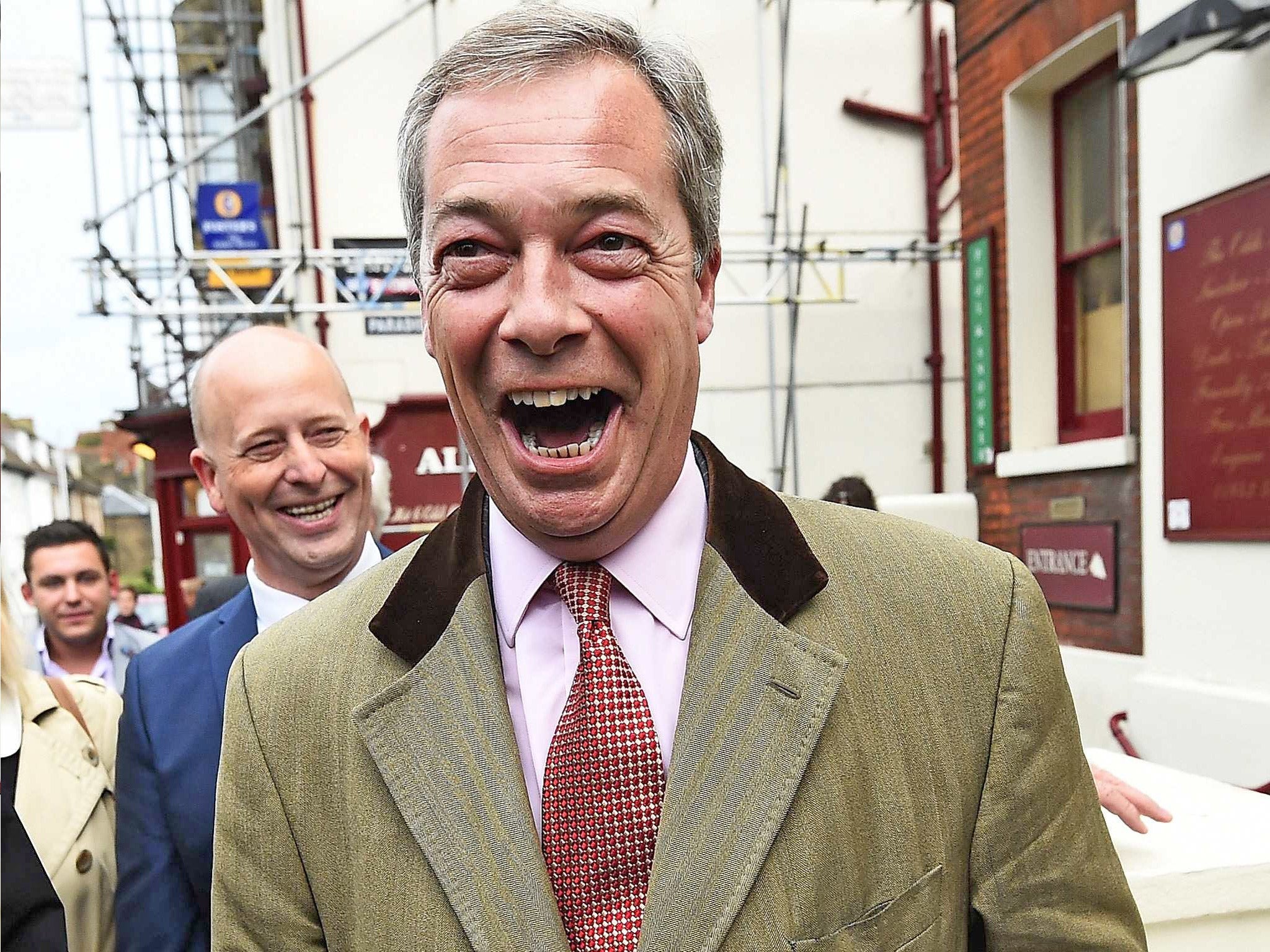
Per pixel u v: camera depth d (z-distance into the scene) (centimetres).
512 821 83
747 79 745
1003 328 447
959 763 85
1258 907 122
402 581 97
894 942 80
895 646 87
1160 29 276
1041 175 438
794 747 81
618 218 79
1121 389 405
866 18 757
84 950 149
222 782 96
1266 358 286
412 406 689
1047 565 410
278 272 716
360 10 704
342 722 92
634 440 84
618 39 82
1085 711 372
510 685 93
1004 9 434
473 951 80
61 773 154
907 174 765
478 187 78
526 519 86
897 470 773
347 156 705
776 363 761
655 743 85
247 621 153
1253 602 291
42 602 327
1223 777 295
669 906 78
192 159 663
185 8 895
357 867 87
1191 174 313
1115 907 87
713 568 91
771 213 749
